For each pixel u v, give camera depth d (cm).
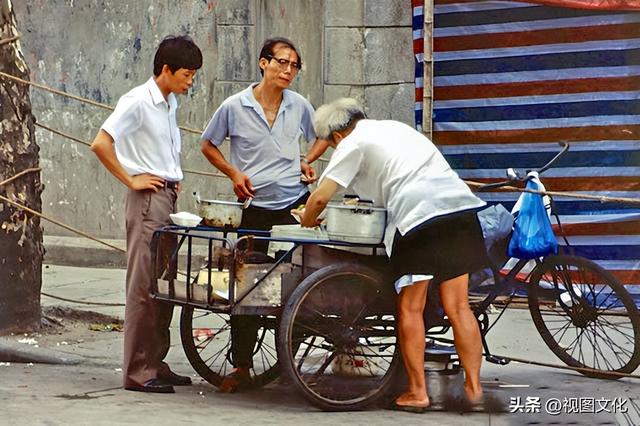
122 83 1562
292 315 819
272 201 951
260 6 1477
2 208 1084
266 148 948
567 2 1074
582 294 977
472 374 846
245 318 912
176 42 888
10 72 1098
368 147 833
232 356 925
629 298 949
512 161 1117
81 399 859
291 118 954
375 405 861
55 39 1584
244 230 895
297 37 1464
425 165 834
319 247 843
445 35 1123
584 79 1088
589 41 1083
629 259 1091
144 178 880
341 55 1410
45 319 1145
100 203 1581
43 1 1586
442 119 1133
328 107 857
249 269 827
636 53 1071
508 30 1105
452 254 828
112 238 1580
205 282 846
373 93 1412
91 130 1578
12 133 1097
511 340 1109
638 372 998
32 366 1005
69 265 1570
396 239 825
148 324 891
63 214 1599
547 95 1100
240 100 948
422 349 838
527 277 986
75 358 1019
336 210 830
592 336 1109
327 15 1409
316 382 852
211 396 888
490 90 1116
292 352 825
